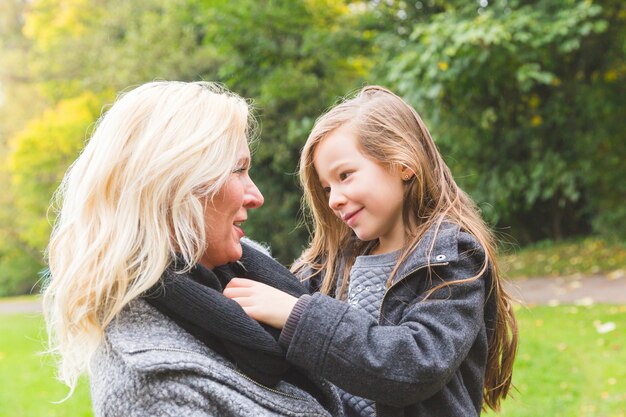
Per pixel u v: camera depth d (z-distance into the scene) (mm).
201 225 1124
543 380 4336
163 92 1167
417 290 1368
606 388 4098
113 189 1104
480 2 7262
